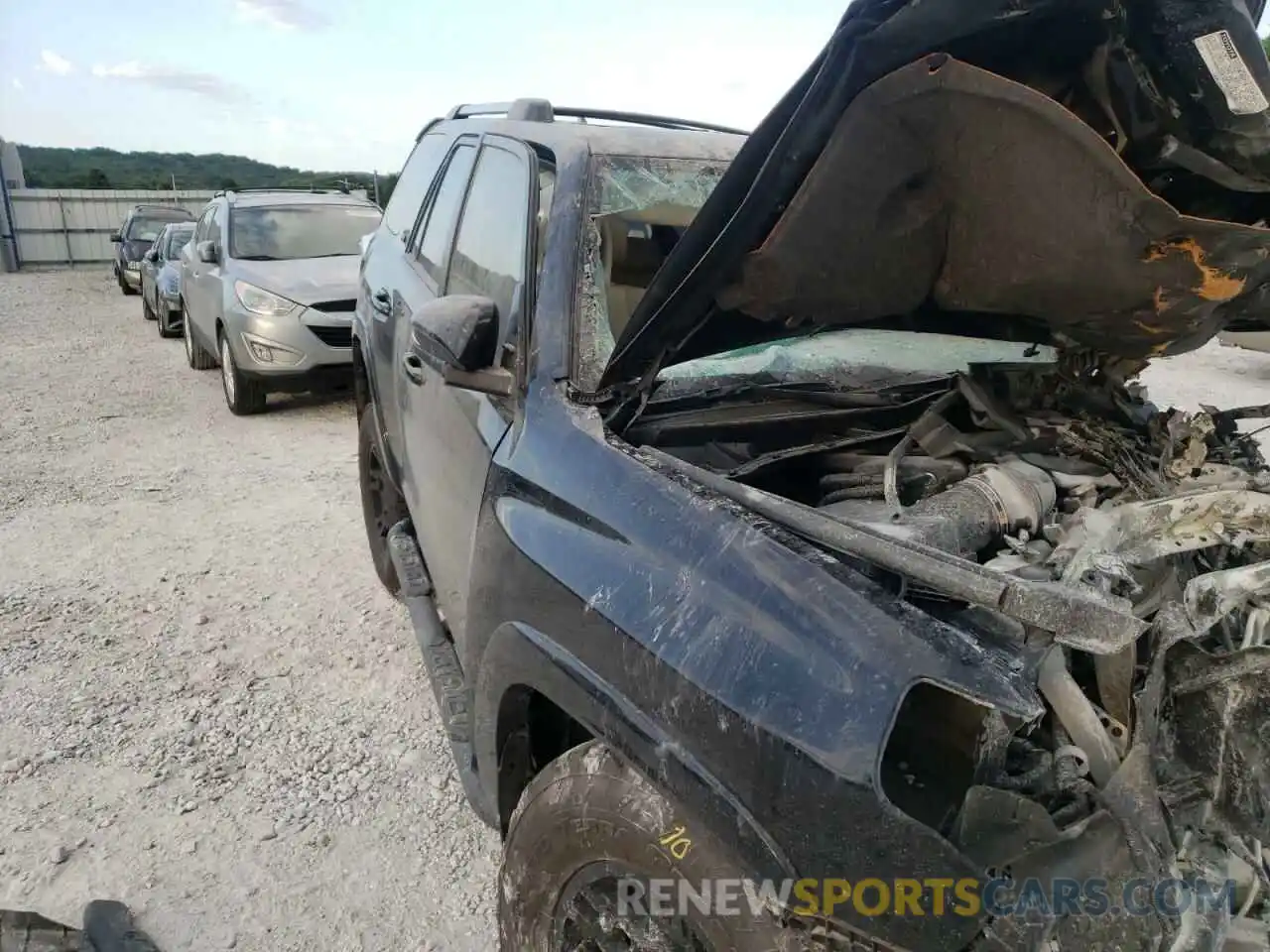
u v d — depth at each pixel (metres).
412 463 3.38
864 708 1.40
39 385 9.85
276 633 4.24
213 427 8.01
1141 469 2.24
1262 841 1.65
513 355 2.46
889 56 1.58
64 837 2.92
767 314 2.09
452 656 3.06
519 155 2.94
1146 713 1.60
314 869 2.83
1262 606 1.79
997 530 1.95
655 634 1.68
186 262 10.63
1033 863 1.45
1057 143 1.62
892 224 1.90
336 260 8.80
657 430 2.23
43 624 4.26
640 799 1.72
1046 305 2.04
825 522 1.70
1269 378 9.19
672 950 1.70
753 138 1.66
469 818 3.07
